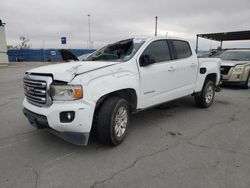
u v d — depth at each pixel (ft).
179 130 15.44
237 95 28.07
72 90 10.82
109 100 12.20
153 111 20.03
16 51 131.44
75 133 11.15
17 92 29.50
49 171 10.27
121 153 12.01
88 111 11.00
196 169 10.41
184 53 18.25
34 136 14.21
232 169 10.41
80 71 11.36
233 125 16.48
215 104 22.94
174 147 12.75
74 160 11.27
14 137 14.08
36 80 11.80
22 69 69.82
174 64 16.66
